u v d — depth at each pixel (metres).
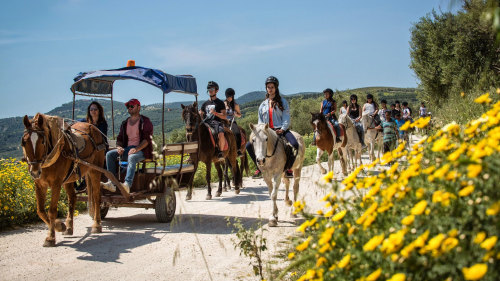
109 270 5.66
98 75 8.39
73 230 8.08
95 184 7.91
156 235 7.64
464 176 2.52
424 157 3.43
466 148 2.71
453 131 3.33
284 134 8.27
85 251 6.60
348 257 2.37
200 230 7.95
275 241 6.79
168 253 6.47
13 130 98.94
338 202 3.17
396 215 2.63
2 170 10.21
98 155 8.05
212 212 9.66
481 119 3.23
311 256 2.86
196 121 10.74
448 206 2.36
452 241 2.00
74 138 7.21
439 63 24.55
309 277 2.63
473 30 17.05
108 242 7.16
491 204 2.15
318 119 12.50
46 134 6.44
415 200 2.63
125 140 8.68
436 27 24.41
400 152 3.61
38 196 6.84
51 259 6.16
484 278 1.92
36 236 7.64
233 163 12.61
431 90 25.73
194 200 11.62
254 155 8.00
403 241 2.24
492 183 2.26
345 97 42.16
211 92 12.22
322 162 19.48
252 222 8.41
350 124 14.30
